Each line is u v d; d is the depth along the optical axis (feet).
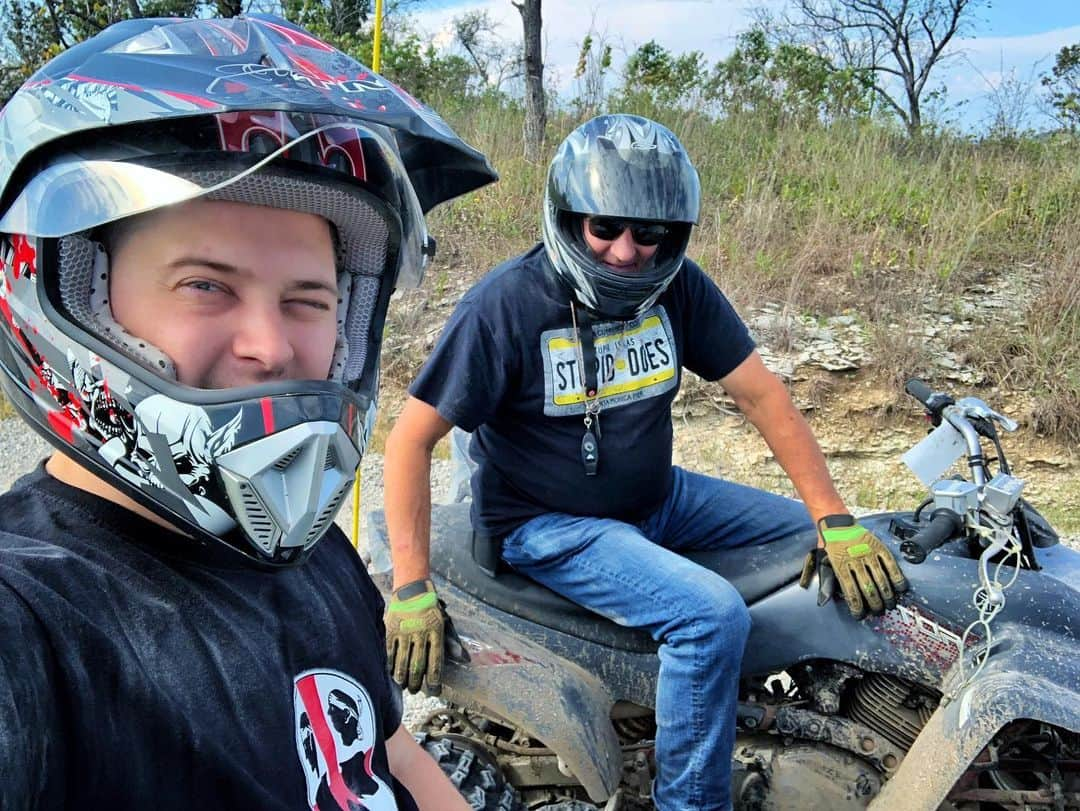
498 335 4.62
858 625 4.46
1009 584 4.20
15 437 11.41
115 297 1.78
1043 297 12.89
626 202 4.32
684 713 4.35
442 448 11.17
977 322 12.42
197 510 1.79
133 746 1.56
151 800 1.57
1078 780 4.47
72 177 1.66
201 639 1.75
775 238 14.82
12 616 1.49
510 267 4.78
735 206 15.90
